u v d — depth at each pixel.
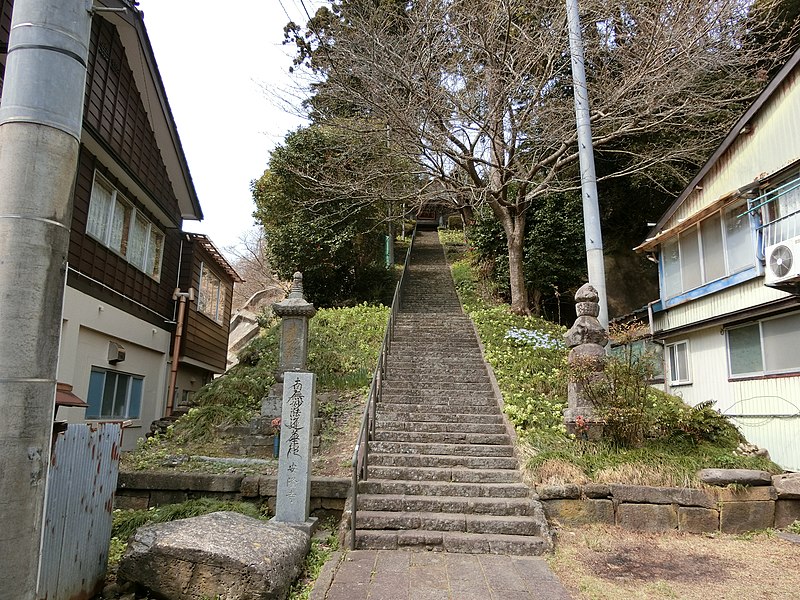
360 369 10.99
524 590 4.66
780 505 6.70
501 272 17.95
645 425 7.61
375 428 8.46
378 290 18.70
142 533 4.58
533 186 16.33
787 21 13.88
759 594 4.65
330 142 16.86
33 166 2.14
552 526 6.34
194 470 7.39
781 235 8.52
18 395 2.02
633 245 19.06
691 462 7.04
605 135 14.16
